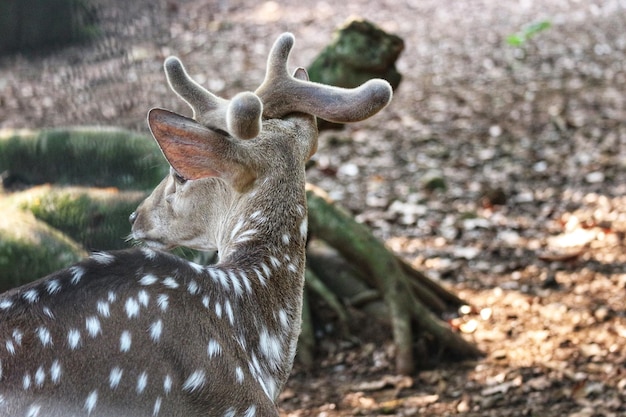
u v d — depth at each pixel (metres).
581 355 8.63
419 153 14.80
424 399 8.17
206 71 19.61
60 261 8.14
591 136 15.25
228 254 4.85
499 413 7.88
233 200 4.97
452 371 8.64
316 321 9.44
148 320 4.26
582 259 10.67
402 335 8.82
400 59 21.34
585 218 11.91
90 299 4.20
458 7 27.89
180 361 4.29
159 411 4.23
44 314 4.12
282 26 24.59
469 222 11.87
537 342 8.95
